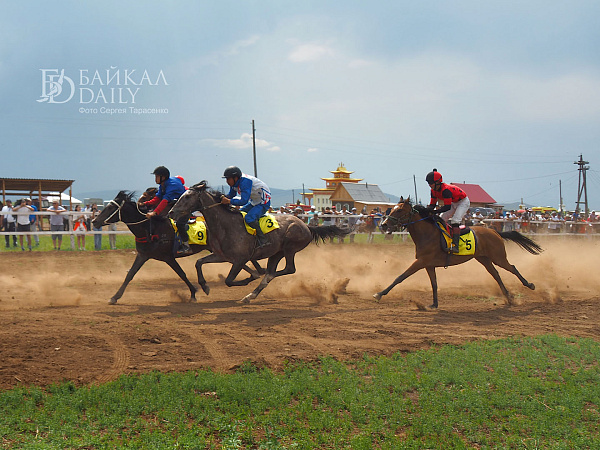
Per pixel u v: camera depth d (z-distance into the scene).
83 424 4.39
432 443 4.30
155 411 4.71
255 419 4.64
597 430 4.66
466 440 4.48
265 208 9.73
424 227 9.94
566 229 27.16
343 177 77.19
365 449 4.15
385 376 5.78
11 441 4.04
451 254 10.06
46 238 20.36
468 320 8.92
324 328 7.97
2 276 12.38
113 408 4.68
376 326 8.24
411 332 7.95
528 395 5.39
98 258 15.70
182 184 10.10
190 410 4.73
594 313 9.66
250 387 5.23
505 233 11.04
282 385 5.39
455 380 5.70
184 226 9.95
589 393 5.41
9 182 27.12
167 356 6.26
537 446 4.30
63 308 8.91
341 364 6.18
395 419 4.76
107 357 6.11
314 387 5.34
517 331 8.16
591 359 6.59
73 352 6.22
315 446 4.20
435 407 4.95
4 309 8.66
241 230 9.43
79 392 4.97
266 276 10.09
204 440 4.16
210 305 9.70
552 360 6.64
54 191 30.22
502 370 6.07
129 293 10.87
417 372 6.07
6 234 15.66
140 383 5.22
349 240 21.48
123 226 23.31
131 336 6.98
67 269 13.75
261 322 8.23
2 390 5.00
